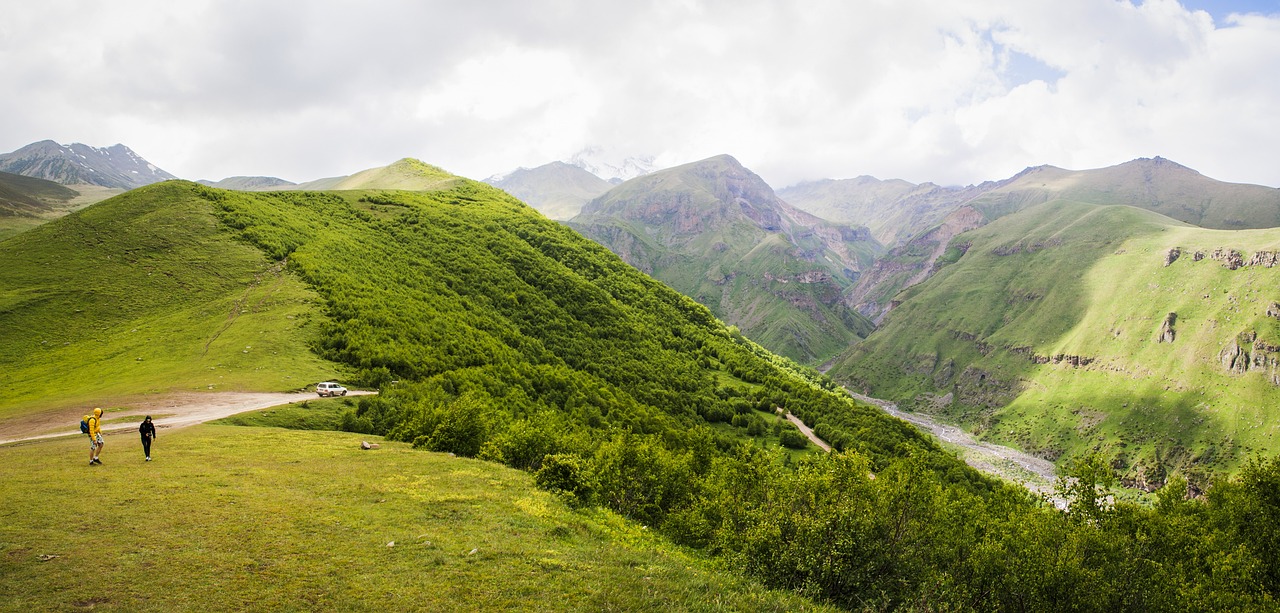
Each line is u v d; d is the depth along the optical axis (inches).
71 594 650.8
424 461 1659.7
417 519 1068.5
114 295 3725.4
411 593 732.7
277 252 4694.9
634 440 2004.2
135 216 4874.5
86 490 1079.6
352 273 4741.6
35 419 2142.0
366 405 2529.5
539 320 5821.9
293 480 1295.5
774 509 1286.9
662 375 5738.2
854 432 5620.1
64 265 3954.2
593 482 1545.3
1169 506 1936.5
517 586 785.6
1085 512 1438.2
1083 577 1212.5
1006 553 1304.1
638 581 868.6
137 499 1039.6
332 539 908.0
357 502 1147.9
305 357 3159.5
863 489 1321.4
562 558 929.5
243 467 1401.3
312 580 742.5
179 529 889.5
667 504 1870.1
